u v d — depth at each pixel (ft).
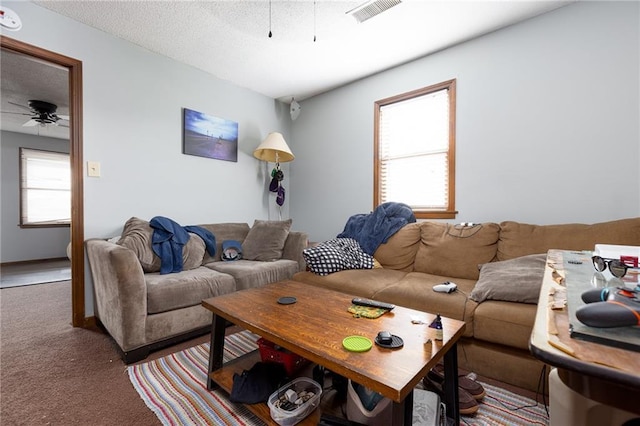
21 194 17.13
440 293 5.88
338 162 11.70
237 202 11.48
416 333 3.72
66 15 7.29
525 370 4.71
